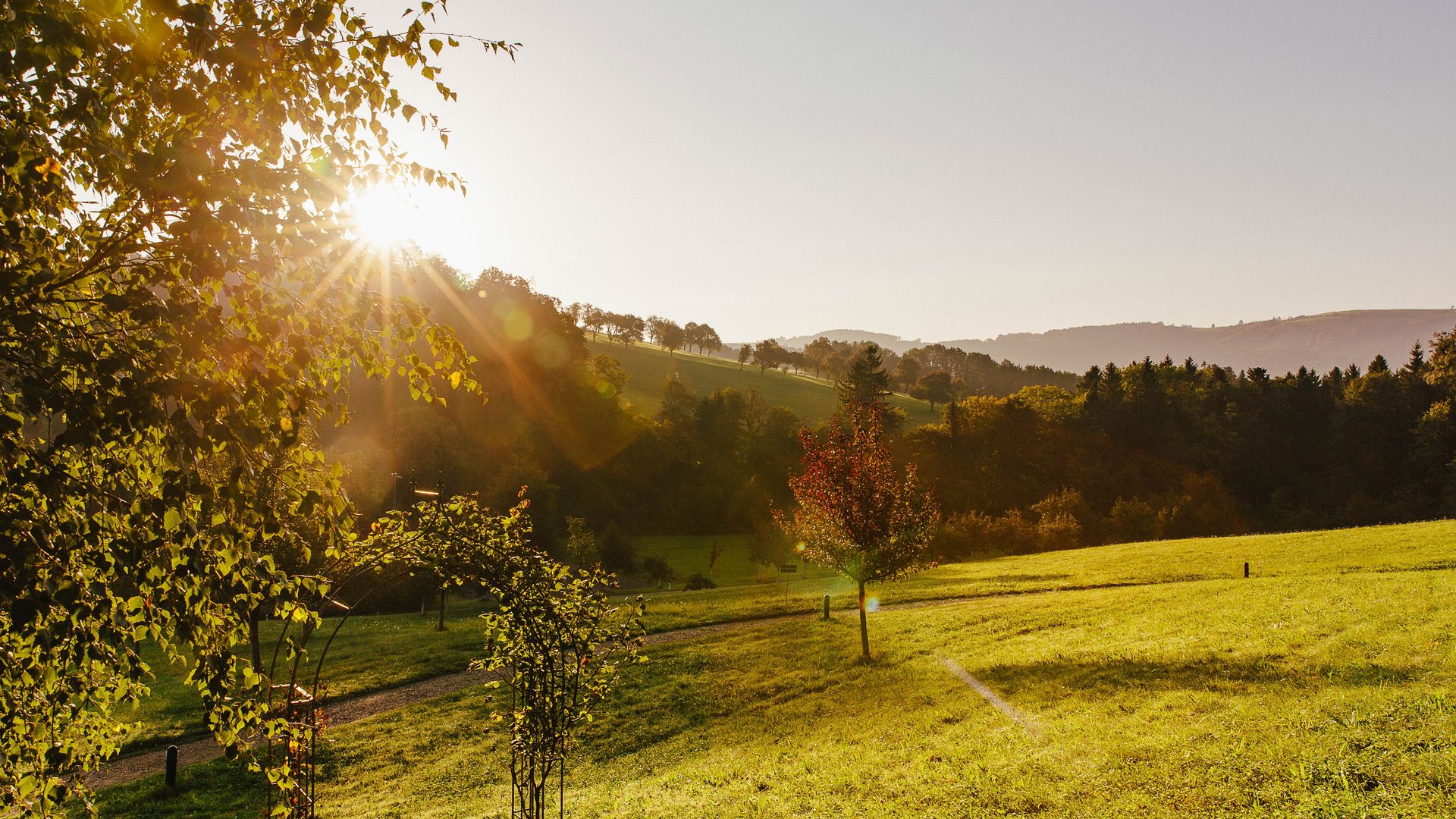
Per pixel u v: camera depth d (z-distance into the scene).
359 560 9.24
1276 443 105.50
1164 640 19.11
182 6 4.43
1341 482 96.75
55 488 4.74
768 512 99.00
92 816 6.45
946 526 68.12
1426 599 17.61
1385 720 9.76
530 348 96.25
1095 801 9.39
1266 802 8.30
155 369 4.80
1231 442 104.62
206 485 4.95
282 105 5.35
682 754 17.83
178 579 5.11
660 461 103.56
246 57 4.78
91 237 5.27
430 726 22.33
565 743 10.26
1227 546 42.12
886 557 23.66
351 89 5.79
